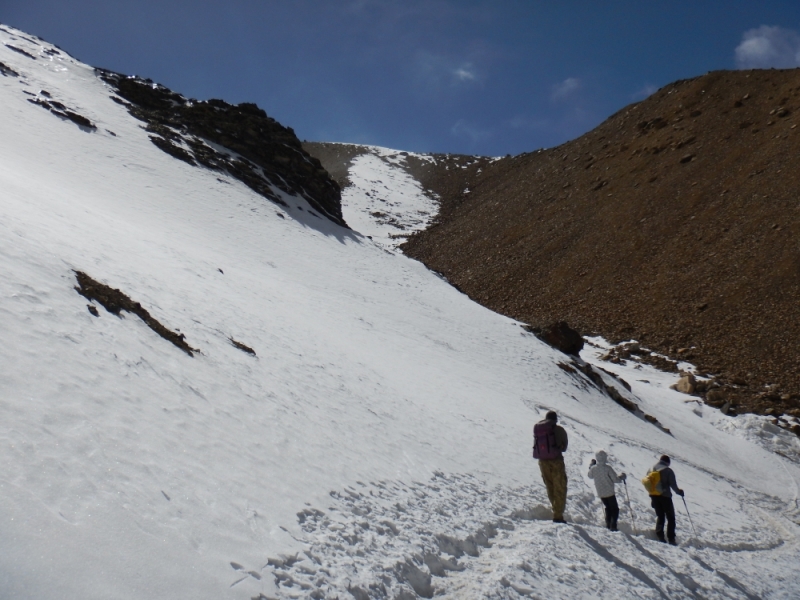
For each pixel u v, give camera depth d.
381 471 8.05
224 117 43.22
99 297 7.95
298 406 8.82
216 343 9.55
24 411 4.68
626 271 52.50
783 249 45.25
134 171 28.64
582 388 25.86
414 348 21.20
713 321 41.56
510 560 6.71
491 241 70.69
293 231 32.66
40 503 3.89
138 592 3.68
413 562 5.87
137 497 4.50
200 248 20.45
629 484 13.68
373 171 109.31
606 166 74.94
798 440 28.72
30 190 13.56
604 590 6.84
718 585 8.75
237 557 4.49
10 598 3.16
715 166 60.59
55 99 32.84
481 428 13.57
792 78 67.19
